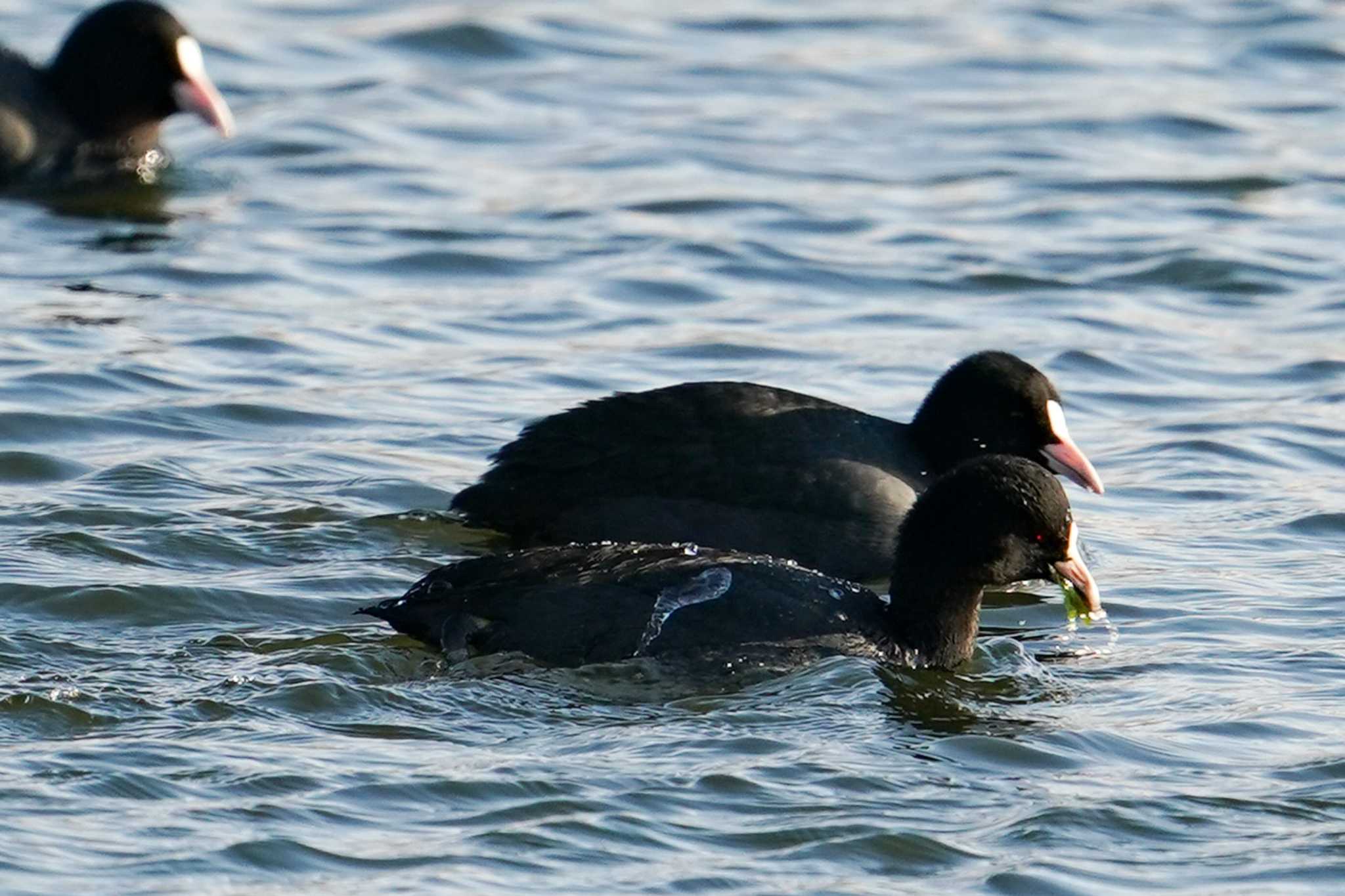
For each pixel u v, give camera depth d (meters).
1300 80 30.52
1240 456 18.73
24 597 14.46
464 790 11.73
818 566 16.06
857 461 16.47
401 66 30.30
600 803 11.66
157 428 18.39
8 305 21.27
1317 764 12.56
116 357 19.94
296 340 20.81
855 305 22.53
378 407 19.20
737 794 11.90
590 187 25.88
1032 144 27.67
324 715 12.73
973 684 14.05
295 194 25.45
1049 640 15.01
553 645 13.70
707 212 25.03
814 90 29.73
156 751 11.99
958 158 27.20
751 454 16.25
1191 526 17.17
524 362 20.56
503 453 16.56
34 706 12.58
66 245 23.33
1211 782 12.32
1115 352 21.27
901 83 30.08
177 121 28.42
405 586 15.29
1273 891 11.00
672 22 32.53
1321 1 33.81
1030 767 12.55
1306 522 17.19
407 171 26.28
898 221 24.97
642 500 16.08
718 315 22.09
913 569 14.57
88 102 25.59
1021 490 14.57
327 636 14.13
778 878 10.96
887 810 11.78
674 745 12.58
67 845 10.83
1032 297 22.83
